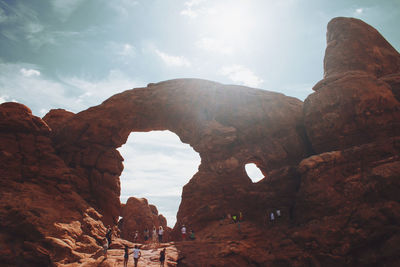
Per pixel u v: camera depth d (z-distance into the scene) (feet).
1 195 64.34
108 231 71.72
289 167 86.28
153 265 54.90
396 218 59.47
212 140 94.12
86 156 92.27
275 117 96.99
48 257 53.62
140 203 121.70
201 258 61.46
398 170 64.90
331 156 74.02
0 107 78.59
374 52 97.45
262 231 75.66
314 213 69.92
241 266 62.95
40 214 62.49
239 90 104.88
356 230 62.13
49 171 78.38
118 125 99.76
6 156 72.95
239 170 91.71
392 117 77.56
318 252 63.98
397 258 55.47
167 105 102.73
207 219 84.17
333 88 85.46
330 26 109.19
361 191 67.21
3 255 53.06
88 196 86.94
